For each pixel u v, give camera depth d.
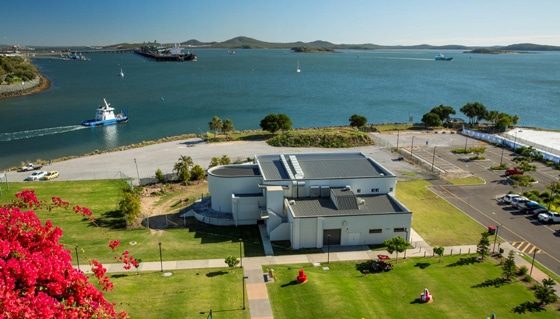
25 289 22.36
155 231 64.88
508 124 133.50
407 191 80.06
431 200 75.81
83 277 25.50
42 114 176.38
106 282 30.22
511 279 50.28
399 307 44.62
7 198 77.81
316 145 115.31
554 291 45.38
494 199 76.38
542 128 149.00
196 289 47.97
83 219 68.62
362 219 59.78
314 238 59.75
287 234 62.16
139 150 113.88
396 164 97.50
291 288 48.56
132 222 65.88
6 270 22.19
